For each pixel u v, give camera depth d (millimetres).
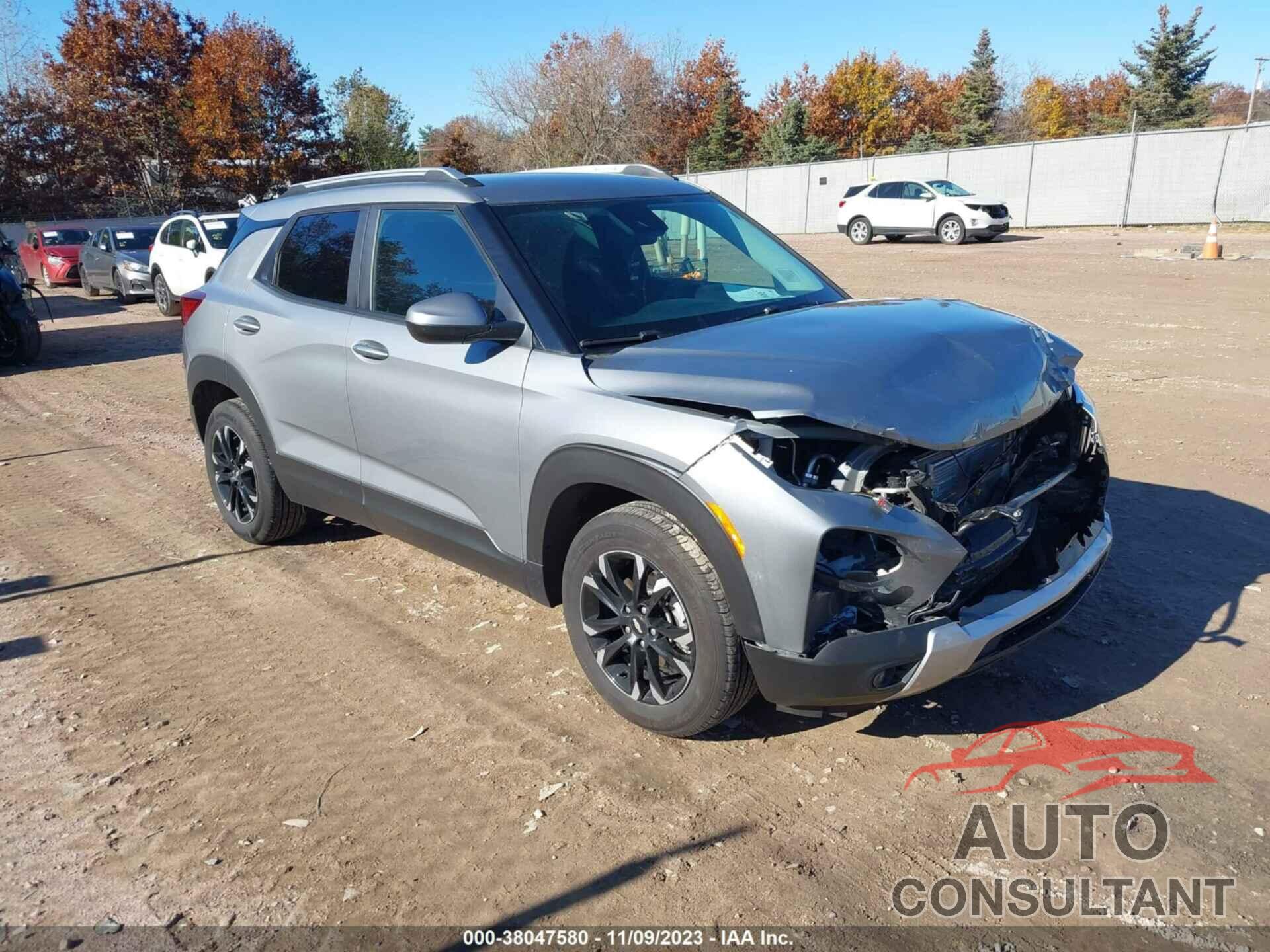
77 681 4027
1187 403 7684
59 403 9742
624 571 3441
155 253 16359
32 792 3293
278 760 3414
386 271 4273
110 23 36562
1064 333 11109
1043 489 3314
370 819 3082
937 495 3055
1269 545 4891
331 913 2697
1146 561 4758
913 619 2896
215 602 4781
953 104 55688
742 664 3076
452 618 4512
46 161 36188
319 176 39750
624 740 3463
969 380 3100
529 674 3959
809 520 2787
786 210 37281
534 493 3547
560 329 3562
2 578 5148
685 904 2680
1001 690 3686
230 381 5137
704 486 2941
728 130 52438
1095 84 61094
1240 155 26938
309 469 4758
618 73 41281
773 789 3162
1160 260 18562
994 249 22688
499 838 2975
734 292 4051
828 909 2645
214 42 36875
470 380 3746
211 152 37938
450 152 43750
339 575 5062
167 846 2998
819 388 2867
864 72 52938
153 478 6934
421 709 3732
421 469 4094
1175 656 3859
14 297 11711
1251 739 3314
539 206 3998
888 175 34156
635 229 4090
